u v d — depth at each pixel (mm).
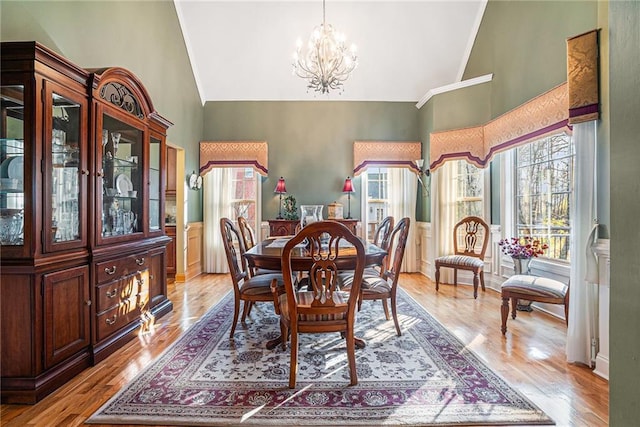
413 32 4703
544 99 3035
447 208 4605
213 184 5398
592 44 2107
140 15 3520
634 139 640
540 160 3557
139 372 2096
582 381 1968
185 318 3164
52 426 1575
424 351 2387
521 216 3850
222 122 5395
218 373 2078
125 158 2738
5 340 1779
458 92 4414
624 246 663
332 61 3285
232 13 4566
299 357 2305
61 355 1967
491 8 4121
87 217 2197
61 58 1938
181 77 4570
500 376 2025
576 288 2184
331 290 1931
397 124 5414
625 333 658
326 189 5418
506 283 2691
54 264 1913
